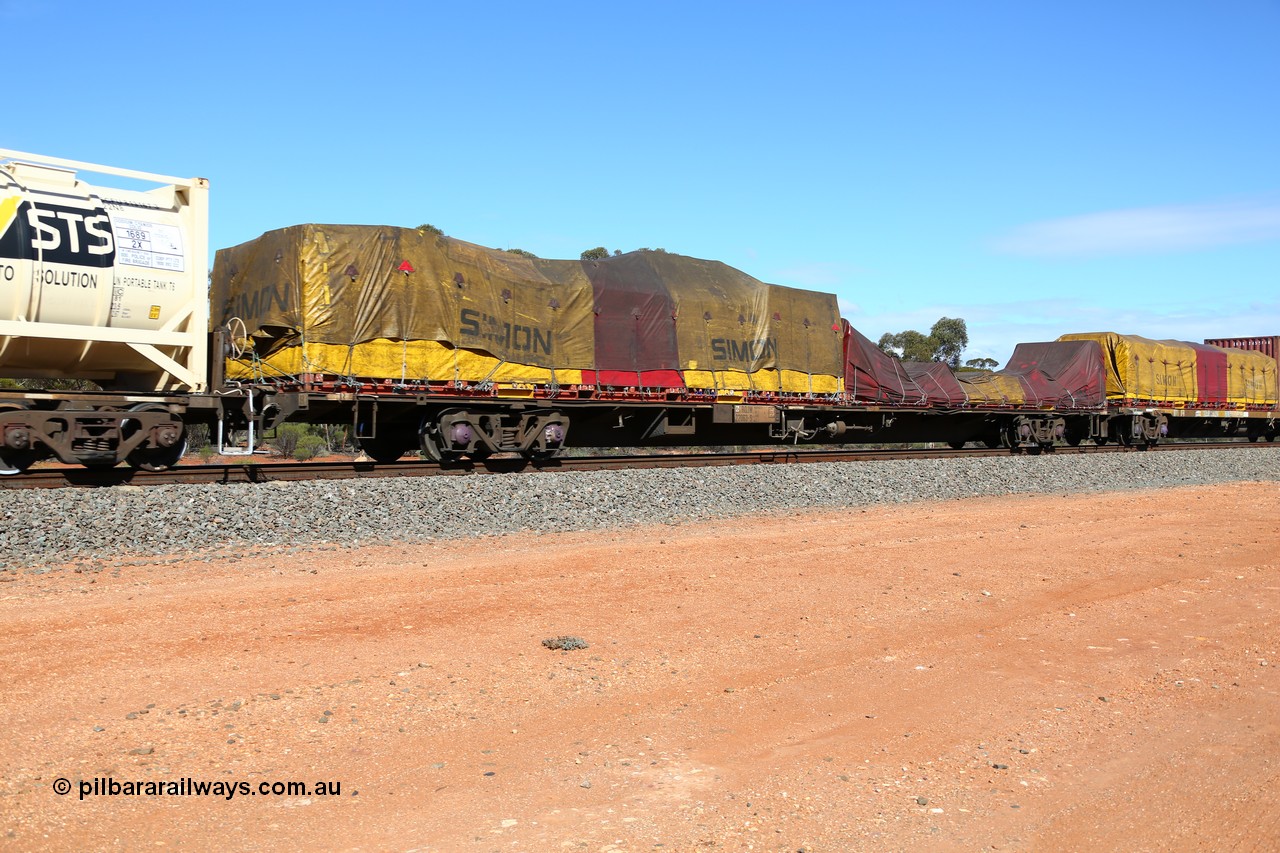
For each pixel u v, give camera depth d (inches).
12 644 277.4
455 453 666.8
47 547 401.4
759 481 682.2
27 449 510.9
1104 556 473.7
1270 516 637.3
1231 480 970.7
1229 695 266.2
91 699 236.7
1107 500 734.5
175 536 431.8
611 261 808.3
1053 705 255.8
